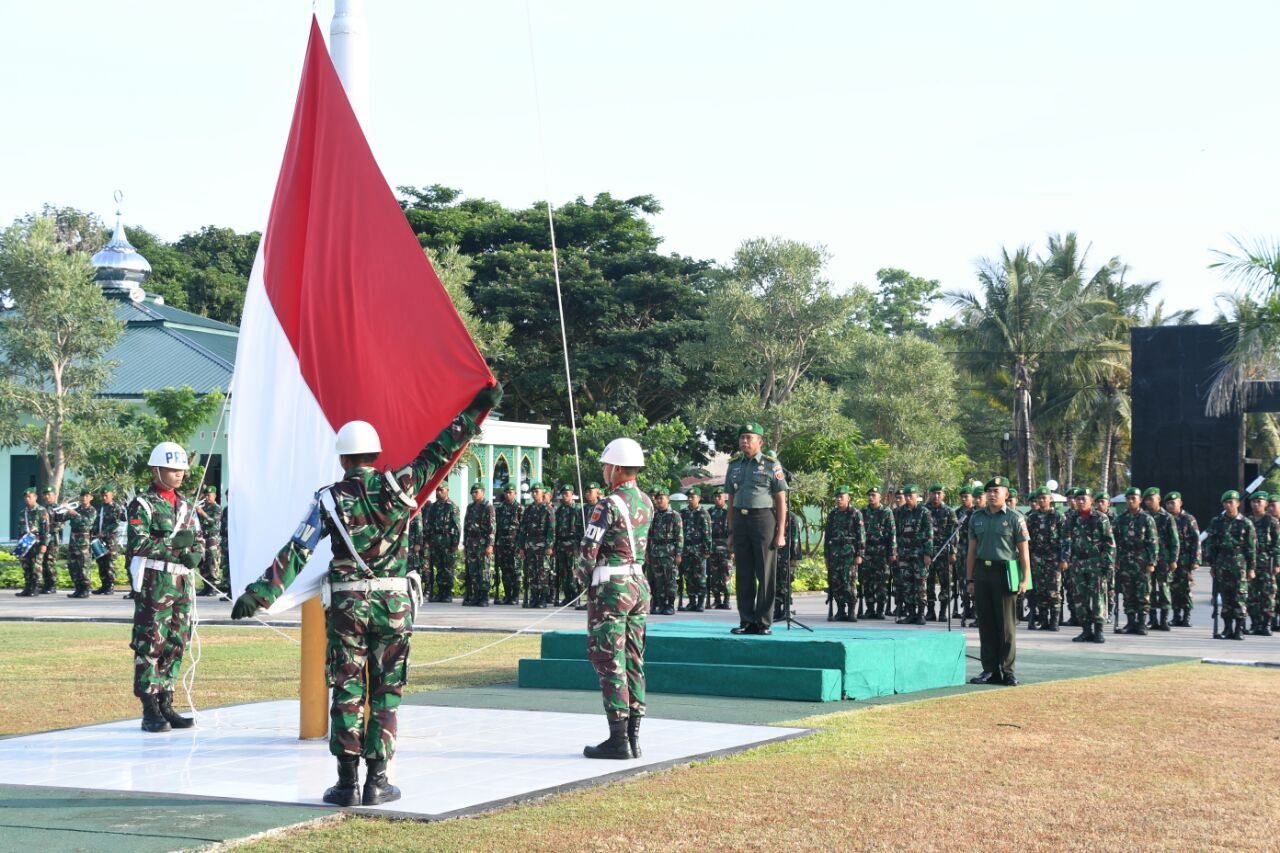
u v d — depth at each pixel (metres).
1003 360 59.75
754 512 13.38
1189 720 11.21
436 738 9.90
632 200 61.56
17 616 22.98
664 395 57.25
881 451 47.53
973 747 9.69
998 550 14.18
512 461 42.72
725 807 7.46
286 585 7.39
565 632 13.91
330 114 9.87
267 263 9.81
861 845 6.64
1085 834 6.96
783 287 47.22
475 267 58.19
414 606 7.79
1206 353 41.59
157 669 10.20
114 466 34.81
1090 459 69.81
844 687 12.51
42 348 34.19
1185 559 23.84
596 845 6.54
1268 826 7.20
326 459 9.43
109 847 6.42
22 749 9.39
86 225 69.69
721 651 13.07
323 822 7.04
